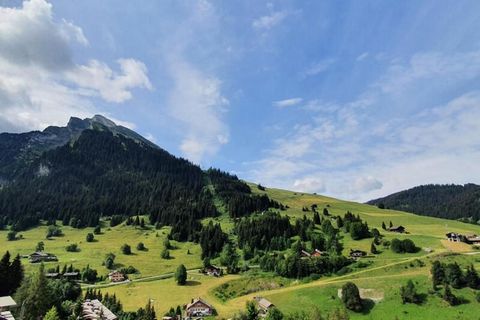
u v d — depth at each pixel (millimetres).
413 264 163125
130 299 162000
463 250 178625
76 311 117312
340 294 142875
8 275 127750
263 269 194750
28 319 104000
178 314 142250
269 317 114562
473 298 125688
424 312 123188
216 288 172125
